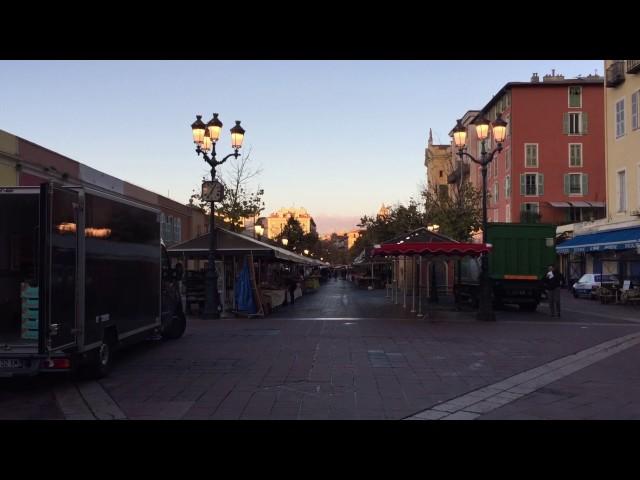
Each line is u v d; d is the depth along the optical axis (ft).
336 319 62.08
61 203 26.21
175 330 44.88
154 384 28.68
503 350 39.88
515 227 75.15
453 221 129.08
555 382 29.48
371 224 177.27
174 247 66.39
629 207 105.40
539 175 179.32
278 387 27.76
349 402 24.82
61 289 26.16
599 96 179.32
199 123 61.36
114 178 86.02
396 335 47.83
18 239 32.30
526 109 180.34
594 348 41.19
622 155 107.96
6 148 58.65
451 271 114.73
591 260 128.98
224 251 65.92
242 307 64.64
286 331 50.72
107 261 30.99
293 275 108.88
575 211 177.78
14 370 26.35
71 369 26.86
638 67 99.66
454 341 44.21
